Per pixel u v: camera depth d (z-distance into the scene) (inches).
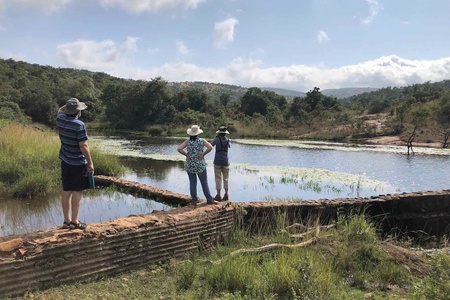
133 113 2321.6
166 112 2298.2
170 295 180.7
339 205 338.6
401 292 196.5
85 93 2632.9
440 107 1670.8
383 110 2495.1
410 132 1569.9
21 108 1957.4
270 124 2081.7
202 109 2437.3
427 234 345.1
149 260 225.8
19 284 172.2
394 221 351.9
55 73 3937.0
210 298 178.1
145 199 416.2
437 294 162.2
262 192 509.0
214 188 526.3
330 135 1758.1
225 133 324.2
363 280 206.1
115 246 208.2
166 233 235.1
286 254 218.8
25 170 457.1
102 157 598.2
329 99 2556.6
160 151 1049.5
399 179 649.0
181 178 605.9
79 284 189.8
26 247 176.6
